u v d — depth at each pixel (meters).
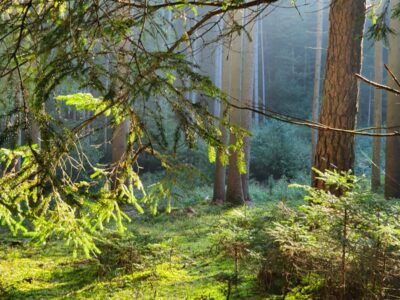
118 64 2.25
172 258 6.62
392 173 12.48
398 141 12.59
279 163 21.59
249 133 2.65
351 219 3.75
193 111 2.37
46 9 2.30
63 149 2.33
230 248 5.71
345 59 5.99
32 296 5.17
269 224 5.29
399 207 3.93
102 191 3.12
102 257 6.14
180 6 2.69
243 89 13.56
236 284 4.92
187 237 8.58
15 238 8.38
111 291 5.26
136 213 11.62
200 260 6.53
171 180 2.95
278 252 4.35
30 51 2.42
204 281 5.36
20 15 2.31
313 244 3.87
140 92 2.21
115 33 2.34
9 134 2.11
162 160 2.94
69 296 5.14
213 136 2.49
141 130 2.64
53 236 8.16
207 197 14.96
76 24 2.19
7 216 3.38
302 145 22.89
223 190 13.97
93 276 5.93
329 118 6.03
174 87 2.38
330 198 3.97
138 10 2.57
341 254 3.75
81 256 7.02
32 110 2.12
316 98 16.64
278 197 15.95
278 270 4.57
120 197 3.06
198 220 10.65
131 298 4.96
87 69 2.12
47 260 6.86
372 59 31.62
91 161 16.48
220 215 11.38
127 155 2.97
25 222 9.38
